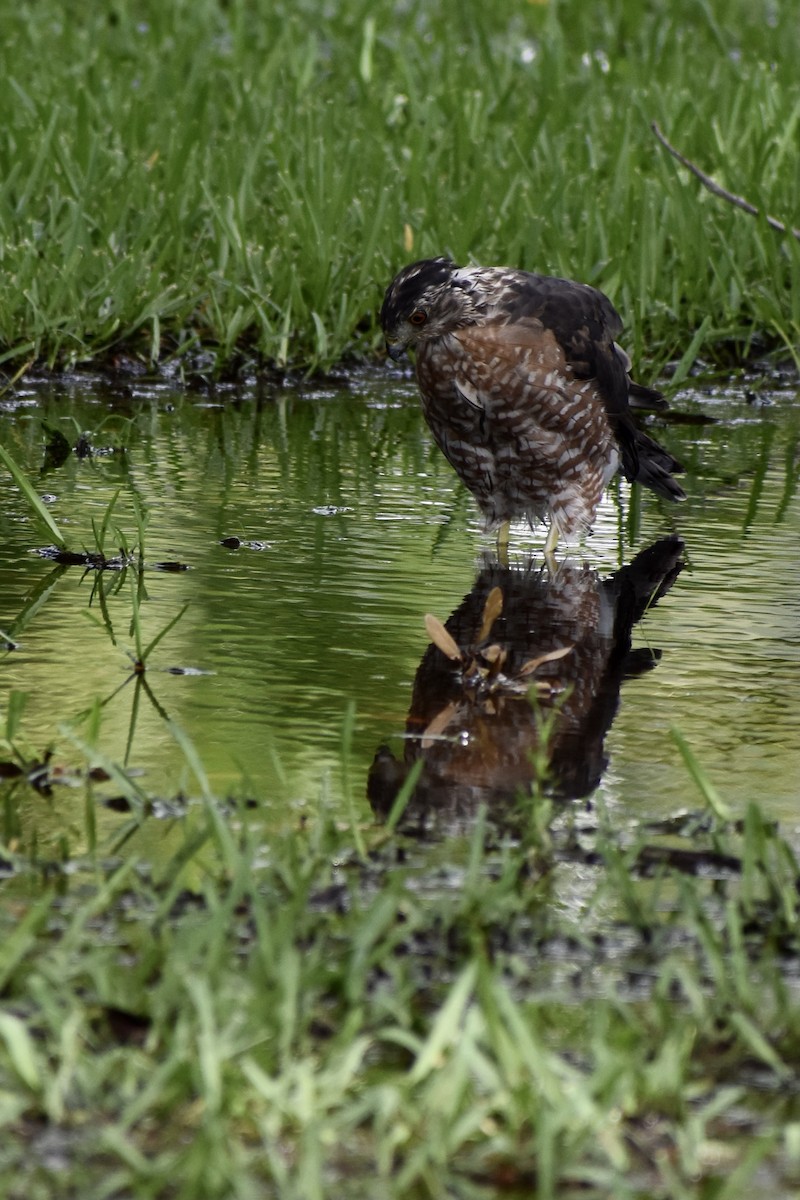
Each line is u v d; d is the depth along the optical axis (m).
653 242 16.62
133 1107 4.36
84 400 14.34
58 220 16.98
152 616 8.87
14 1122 4.42
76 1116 4.45
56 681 7.80
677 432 13.88
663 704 7.78
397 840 6.18
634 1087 4.56
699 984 5.23
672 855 6.07
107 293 15.52
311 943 5.33
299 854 5.96
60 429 13.26
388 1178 4.26
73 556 9.93
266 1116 4.40
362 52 22.53
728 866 6.02
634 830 6.33
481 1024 4.63
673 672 8.24
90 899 5.62
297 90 21.05
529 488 11.01
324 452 12.94
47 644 8.34
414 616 9.03
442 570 10.02
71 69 21.55
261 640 8.51
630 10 26.41
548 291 10.88
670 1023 4.90
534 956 5.38
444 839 6.21
